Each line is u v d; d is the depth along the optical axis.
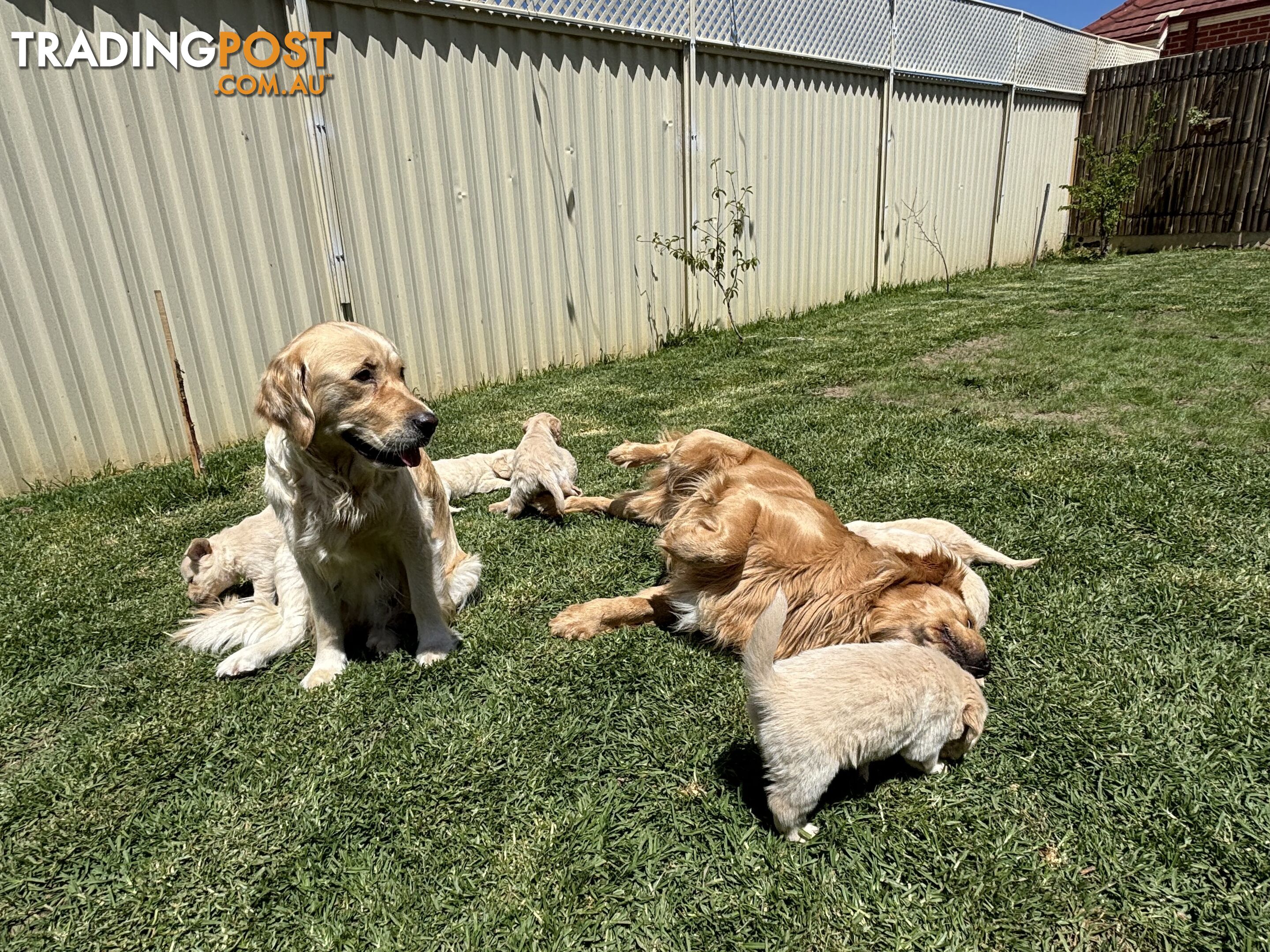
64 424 4.61
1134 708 2.17
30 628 2.86
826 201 9.44
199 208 4.86
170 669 2.59
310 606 2.61
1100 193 13.07
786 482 2.90
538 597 3.02
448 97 5.78
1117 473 3.83
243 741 2.19
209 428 5.21
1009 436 4.50
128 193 4.59
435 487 2.96
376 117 5.46
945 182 11.37
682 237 7.92
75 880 1.77
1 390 4.36
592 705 2.31
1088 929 1.56
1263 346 6.21
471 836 1.85
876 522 3.41
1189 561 2.96
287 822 1.89
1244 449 4.06
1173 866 1.68
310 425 2.26
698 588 2.70
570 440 5.10
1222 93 12.34
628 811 1.92
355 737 2.20
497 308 6.51
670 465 3.42
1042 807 1.87
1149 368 5.80
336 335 2.32
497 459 4.48
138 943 1.61
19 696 2.47
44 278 4.39
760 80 8.12
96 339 4.64
